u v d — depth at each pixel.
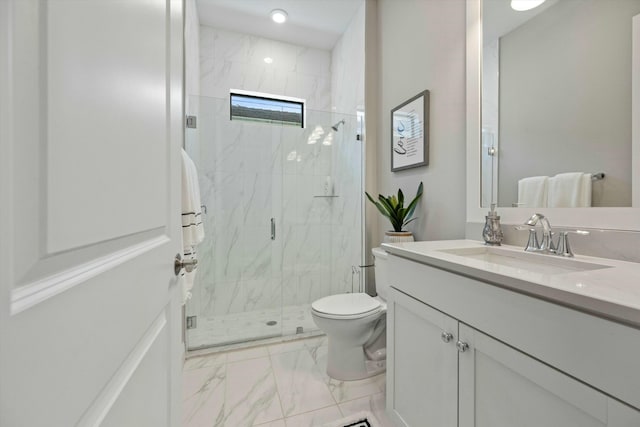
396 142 2.11
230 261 2.54
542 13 1.17
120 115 0.48
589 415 0.56
